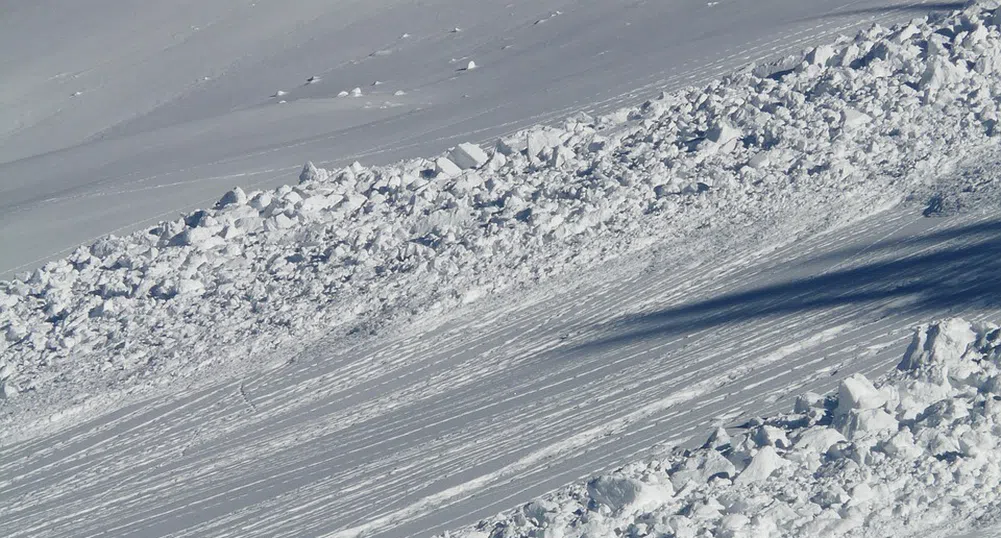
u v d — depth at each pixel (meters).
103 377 18.09
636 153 21.39
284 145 28.78
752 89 23.08
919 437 9.03
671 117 22.89
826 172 18.48
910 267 14.30
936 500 8.28
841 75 21.75
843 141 19.22
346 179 23.17
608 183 20.17
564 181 20.95
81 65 53.09
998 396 9.44
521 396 13.45
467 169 22.89
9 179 32.12
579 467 10.88
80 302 21.05
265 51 50.19
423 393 14.60
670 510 9.05
